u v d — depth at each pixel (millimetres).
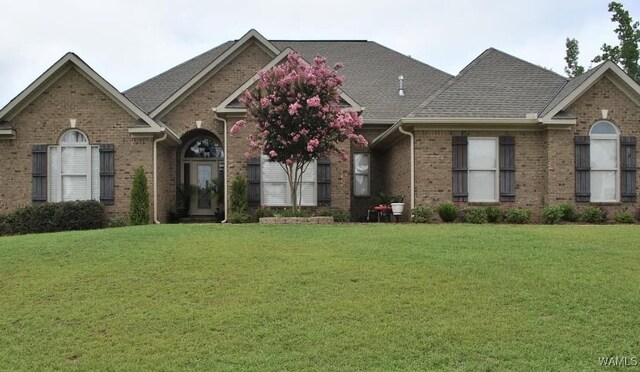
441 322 8578
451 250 12352
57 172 20281
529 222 19484
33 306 9492
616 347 7812
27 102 20328
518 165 19938
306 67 17750
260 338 8172
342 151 20812
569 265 11125
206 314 8969
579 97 19750
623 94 19844
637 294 9492
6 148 20328
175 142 22125
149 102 23719
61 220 18969
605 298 9352
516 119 19484
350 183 22641
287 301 9391
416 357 7613
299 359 7578
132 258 11820
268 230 15133
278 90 17547
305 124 17422
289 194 21000
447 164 19750
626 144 19797
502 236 13953
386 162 23625
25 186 20266
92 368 7473
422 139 19734
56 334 8477
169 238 13773
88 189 20250
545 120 19359
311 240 13492
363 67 27203
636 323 8484
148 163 20172
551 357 7559
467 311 8945
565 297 9414
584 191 19688
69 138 20344
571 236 13945
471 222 19094
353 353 7715
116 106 20281
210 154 23891
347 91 25516
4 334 8523
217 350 7859
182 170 23734
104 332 8500
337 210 20859
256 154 20906
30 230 19047
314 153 17859
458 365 7406
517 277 10367
